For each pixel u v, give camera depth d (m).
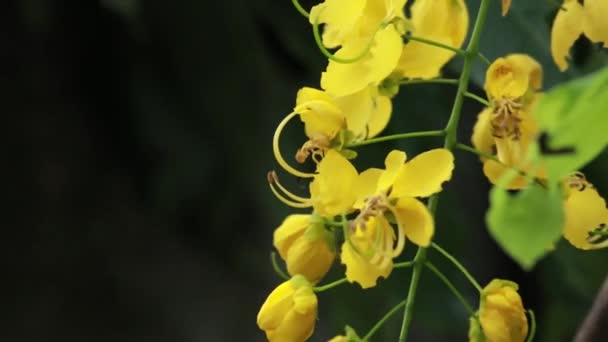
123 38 1.64
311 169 1.32
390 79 0.91
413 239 0.88
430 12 0.93
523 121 0.90
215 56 1.44
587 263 1.31
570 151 0.75
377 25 0.89
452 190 1.29
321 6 0.89
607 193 1.20
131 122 1.68
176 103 1.52
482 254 1.61
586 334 1.07
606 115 0.75
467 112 1.32
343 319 1.32
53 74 1.81
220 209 1.61
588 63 1.03
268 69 1.41
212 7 1.41
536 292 1.58
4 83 1.82
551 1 0.92
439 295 1.28
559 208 0.75
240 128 1.44
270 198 1.42
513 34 1.00
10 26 1.79
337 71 0.89
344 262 0.89
